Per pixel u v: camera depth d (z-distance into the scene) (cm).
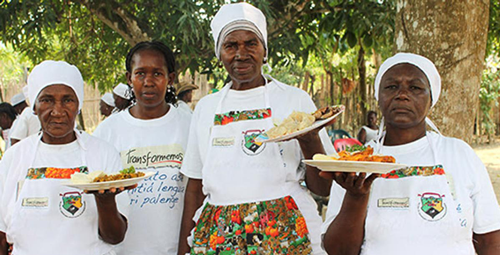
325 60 874
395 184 191
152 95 263
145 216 255
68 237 214
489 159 1220
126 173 204
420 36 319
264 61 242
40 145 225
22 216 212
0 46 1395
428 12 314
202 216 229
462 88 313
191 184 251
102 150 233
